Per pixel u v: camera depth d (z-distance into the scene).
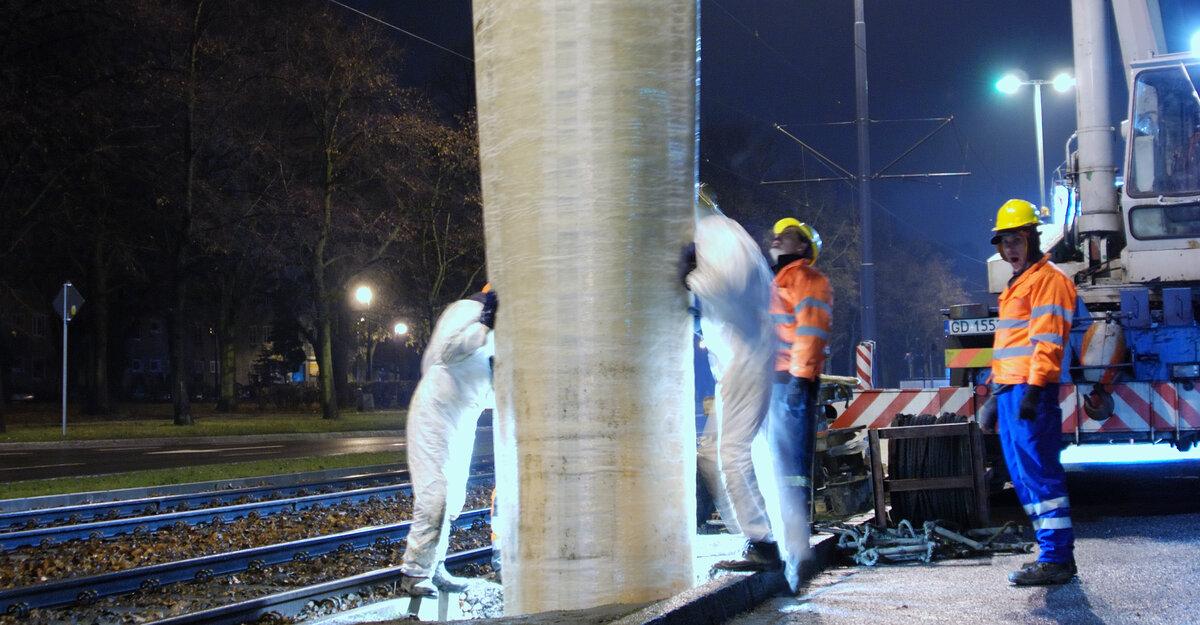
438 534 6.08
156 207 38.06
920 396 10.09
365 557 9.75
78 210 36.84
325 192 38.22
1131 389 9.62
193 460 22.09
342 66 35.56
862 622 5.15
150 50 32.91
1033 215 6.38
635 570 5.28
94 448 27.19
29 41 30.56
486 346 5.88
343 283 41.94
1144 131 10.98
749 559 5.80
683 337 5.52
